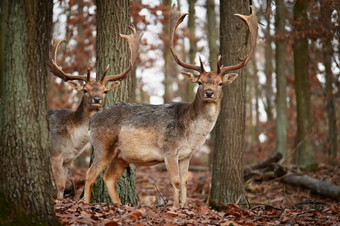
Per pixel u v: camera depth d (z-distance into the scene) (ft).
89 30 75.97
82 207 28.89
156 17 71.61
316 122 95.20
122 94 39.60
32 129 23.79
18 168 23.35
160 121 33.63
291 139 113.91
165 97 91.91
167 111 34.14
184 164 34.63
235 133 42.47
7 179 23.22
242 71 42.73
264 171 61.36
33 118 23.88
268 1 44.80
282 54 80.18
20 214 22.97
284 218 29.25
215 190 42.80
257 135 121.70
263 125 124.67
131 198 38.40
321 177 58.29
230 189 42.16
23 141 23.52
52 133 39.47
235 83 42.50
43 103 24.49
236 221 28.73
